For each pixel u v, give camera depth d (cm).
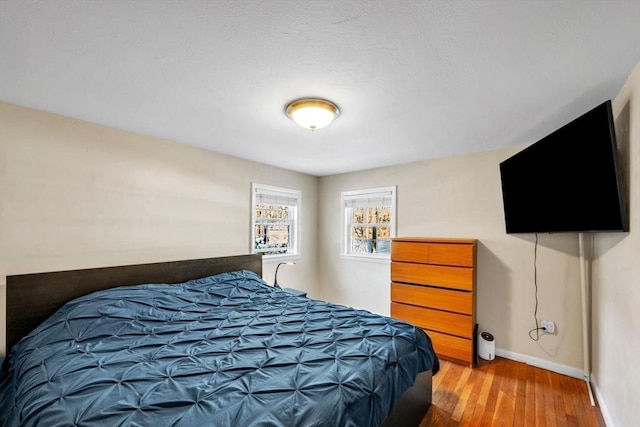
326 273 452
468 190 327
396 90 181
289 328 197
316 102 192
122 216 256
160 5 112
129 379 131
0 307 195
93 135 240
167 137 277
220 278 296
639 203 146
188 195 303
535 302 285
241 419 106
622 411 170
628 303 161
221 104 204
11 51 143
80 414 109
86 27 125
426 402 212
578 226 189
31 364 152
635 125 153
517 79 167
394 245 340
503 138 273
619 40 131
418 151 319
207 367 144
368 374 144
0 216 198
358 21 121
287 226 423
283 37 132
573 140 181
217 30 127
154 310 214
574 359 264
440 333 304
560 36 129
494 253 308
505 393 238
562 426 198
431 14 116
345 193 432
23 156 207
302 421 108
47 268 215
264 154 337
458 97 190
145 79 171
